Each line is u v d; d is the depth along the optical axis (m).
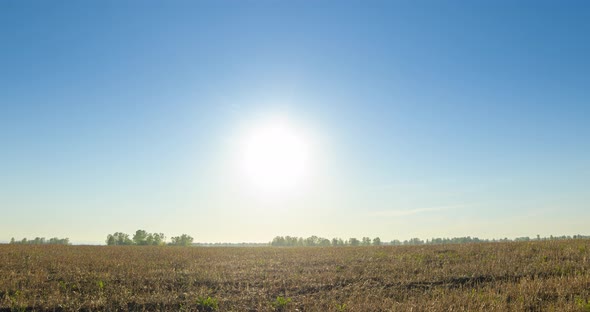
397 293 18.75
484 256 29.14
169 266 27.95
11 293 18.53
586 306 14.21
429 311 14.91
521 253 29.02
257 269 26.28
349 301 16.75
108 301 17.42
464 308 15.33
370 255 34.25
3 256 31.64
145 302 17.14
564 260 25.48
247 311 16.41
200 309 16.67
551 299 16.19
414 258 30.00
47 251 38.59
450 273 22.39
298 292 19.48
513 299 16.48
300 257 35.25
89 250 42.50
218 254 40.03
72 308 16.36
